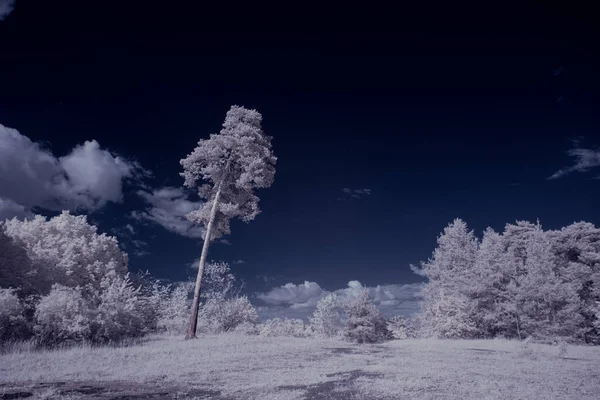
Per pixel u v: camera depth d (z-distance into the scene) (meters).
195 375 10.25
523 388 9.36
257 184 25.42
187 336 21.80
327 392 8.39
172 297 31.81
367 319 26.55
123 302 20.81
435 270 43.50
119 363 11.71
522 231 40.66
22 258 17.64
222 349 16.72
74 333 15.63
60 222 24.97
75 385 8.31
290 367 12.38
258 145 26.39
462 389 9.00
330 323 30.38
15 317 14.12
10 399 6.79
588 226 36.88
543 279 29.78
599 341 30.52
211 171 24.91
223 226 25.69
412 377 10.61
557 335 27.67
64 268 21.12
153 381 9.23
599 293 32.41
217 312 31.30
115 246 27.86
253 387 8.82
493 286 34.97
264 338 24.05
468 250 43.25
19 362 11.04
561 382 10.40
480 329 33.78
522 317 29.11
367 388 8.91
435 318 34.03
